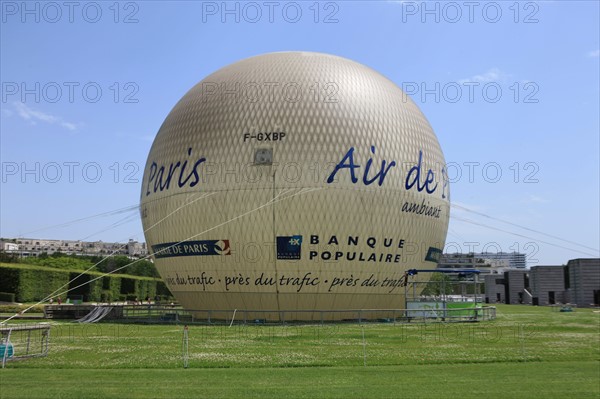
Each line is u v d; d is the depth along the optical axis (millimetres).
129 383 19156
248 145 45250
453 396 17297
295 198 44000
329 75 47875
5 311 62406
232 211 44750
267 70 48469
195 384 19000
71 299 86062
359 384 19047
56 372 21516
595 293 101562
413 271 47438
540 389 18359
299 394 17422
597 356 25891
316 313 45375
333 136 45094
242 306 45656
